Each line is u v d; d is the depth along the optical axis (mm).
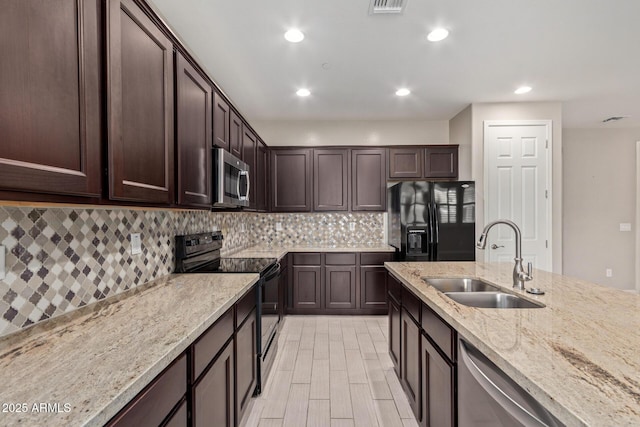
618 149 4766
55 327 1133
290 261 3850
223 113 2254
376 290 3822
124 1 1129
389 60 2592
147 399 844
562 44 2357
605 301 1420
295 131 4332
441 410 1421
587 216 4770
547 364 823
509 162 3621
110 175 1045
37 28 793
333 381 2324
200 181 1814
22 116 754
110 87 1050
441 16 2014
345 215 4309
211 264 2592
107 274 1521
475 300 1729
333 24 2092
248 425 1854
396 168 3975
